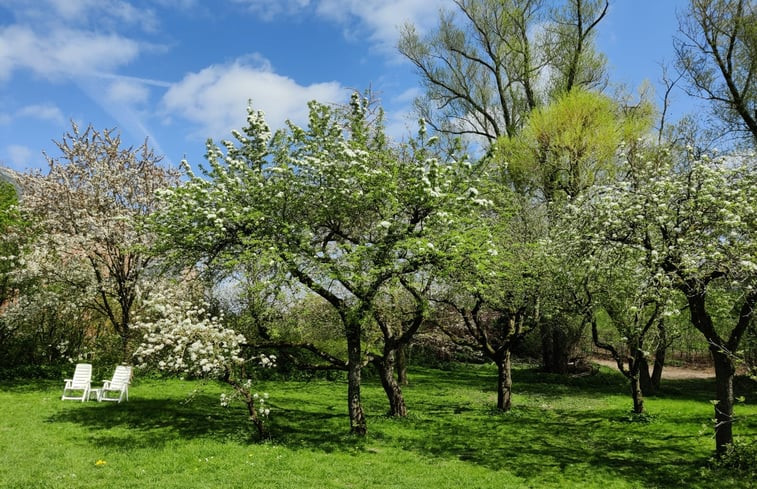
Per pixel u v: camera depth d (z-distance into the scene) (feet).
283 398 56.65
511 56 86.22
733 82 65.26
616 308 49.24
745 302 32.53
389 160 39.34
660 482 31.71
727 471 32.60
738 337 33.14
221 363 35.09
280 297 42.42
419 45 89.51
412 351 98.94
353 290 36.70
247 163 41.63
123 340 55.88
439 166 36.24
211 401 50.85
